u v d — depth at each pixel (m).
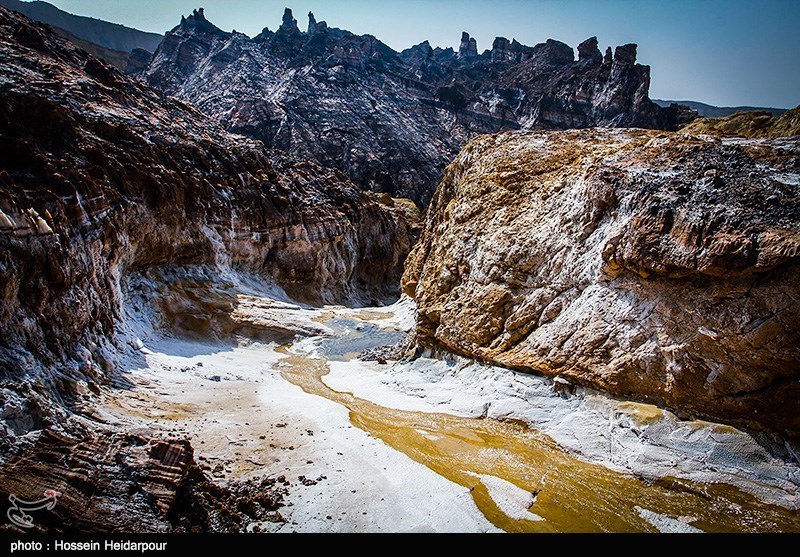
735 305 13.47
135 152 30.95
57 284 16.44
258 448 14.05
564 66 153.88
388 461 13.98
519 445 15.68
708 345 13.78
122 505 9.43
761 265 12.77
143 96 44.09
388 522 10.92
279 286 45.16
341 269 53.81
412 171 106.06
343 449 14.56
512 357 19.42
